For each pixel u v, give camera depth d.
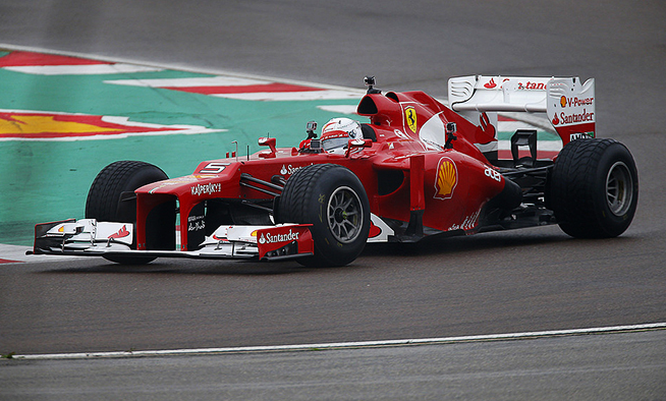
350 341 17.22
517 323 18.58
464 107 35.25
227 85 69.88
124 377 14.94
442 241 33.38
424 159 28.86
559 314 19.31
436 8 102.25
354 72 74.62
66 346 17.14
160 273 26.08
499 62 78.12
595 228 30.91
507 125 59.59
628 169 31.67
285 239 24.44
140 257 26.78
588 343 16.84
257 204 28.48
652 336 17.27
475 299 21.09
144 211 27.05
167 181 26.72
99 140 53.62
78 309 20.67
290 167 28.41
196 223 26.70
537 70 74.88
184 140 53.78
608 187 31.58
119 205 27.62
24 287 23.75
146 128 56.97
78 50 80.88
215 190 26.48
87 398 13.79
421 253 29.62
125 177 28.06
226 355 16.38
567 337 17.36
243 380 14.71
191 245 26.52
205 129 56.88
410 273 25.00
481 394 13.82
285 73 74.25
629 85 71.50
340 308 20.23
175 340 17.53
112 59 78.06
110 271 26.80
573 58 80.56
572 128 34.16
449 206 30.17
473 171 30.70
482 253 29.08
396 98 32.44
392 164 29.11
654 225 34.47
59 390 14.23
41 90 65.94
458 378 14.67
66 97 64.69
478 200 31.22
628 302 20.36
